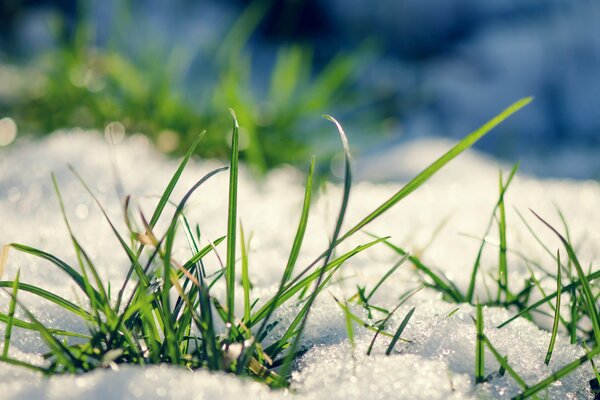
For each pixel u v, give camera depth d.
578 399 0.49
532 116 2.51
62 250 0.65
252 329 0.51
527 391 0.46
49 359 0.48
